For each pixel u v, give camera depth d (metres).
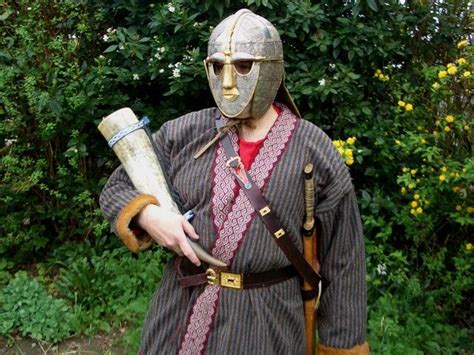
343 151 2.88
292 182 1.36
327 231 1.45
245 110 1.34
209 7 3.17
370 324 2.75
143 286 3.31
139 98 3.59
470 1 3.66
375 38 3.30
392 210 3.17
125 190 1.43
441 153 3.14
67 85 3.37
